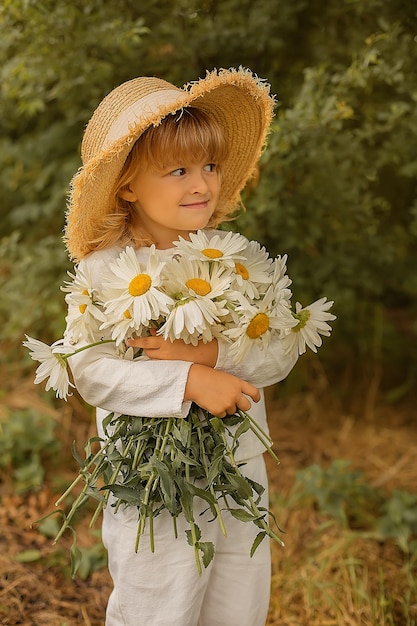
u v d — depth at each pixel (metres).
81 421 3.22
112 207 1.65
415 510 2.60
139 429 1.53
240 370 1.60
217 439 1.53
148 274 1.45
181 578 1.59
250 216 2.62
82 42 2.48
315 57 2.65
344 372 3.84
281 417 3.51
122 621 1.64
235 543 1.69
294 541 2.57
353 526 2.68
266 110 1.74
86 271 1.54
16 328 3.28
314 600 2.31
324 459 3.17
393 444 3.29
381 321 3.88
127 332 1.51
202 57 2.65
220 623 1.74
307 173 2.74
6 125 3.40
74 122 2.95
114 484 1.47
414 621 2.22
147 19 2.56
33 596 2.28
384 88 2.66
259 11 2.57
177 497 1.50
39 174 3.38
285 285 1.57
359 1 2.43
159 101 1.56
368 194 2.83
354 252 3.21
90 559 2.42
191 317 1.40
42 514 2.65
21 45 2.58
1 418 3.04
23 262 3.15
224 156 1.64
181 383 1.51
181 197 1.58
